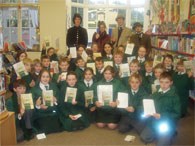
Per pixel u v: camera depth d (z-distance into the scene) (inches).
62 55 224.7
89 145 97.8
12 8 252.1
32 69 143.3
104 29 189.5
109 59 160.7
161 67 126.3
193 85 135.0
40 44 243.9
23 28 255.6
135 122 110.4
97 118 118.3
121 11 327.6
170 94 103.7
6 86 185.6
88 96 115.4
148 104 100.4
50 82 120.2
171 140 100.1
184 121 127.9
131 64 133.6
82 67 148.5
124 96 109.3
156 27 262.8
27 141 101.2
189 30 157.9
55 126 110.0
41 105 110.0
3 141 84.4
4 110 87.8
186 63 134.8
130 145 98.3
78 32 186.2
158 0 260.8
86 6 323.9
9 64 189.9
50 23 238.8
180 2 181.6
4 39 258.7
